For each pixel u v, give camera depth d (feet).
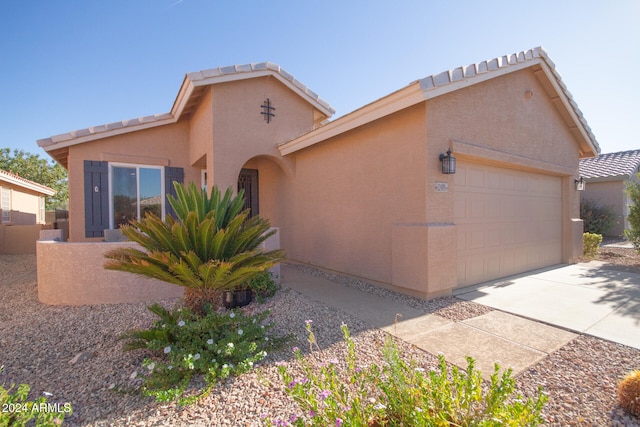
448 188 21.50
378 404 7.43
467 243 24.12
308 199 31.86
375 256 24.36
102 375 11.66
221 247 13.84
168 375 10.66
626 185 36.37
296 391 7.48
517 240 28.84
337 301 20.51
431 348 13.62
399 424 7.02
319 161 30.27
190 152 35.42
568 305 19.27
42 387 11.05
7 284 27.91
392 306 19.44
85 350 13.89
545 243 32.35
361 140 25.49
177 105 31.86
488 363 12.26
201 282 13.43
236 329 13.09
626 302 19.74
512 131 26.68
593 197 60.44
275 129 32.63
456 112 22.15
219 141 29.04
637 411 9.01
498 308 18.89
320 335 15.12
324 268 29.89
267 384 9.98
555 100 31.17
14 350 14.07
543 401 6.35
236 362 11.71
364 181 25.23
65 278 20.57
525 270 29.71
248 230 14.24
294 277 27.71
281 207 36.24
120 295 20.72
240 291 19.22
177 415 9.32
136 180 33.12
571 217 34.78
